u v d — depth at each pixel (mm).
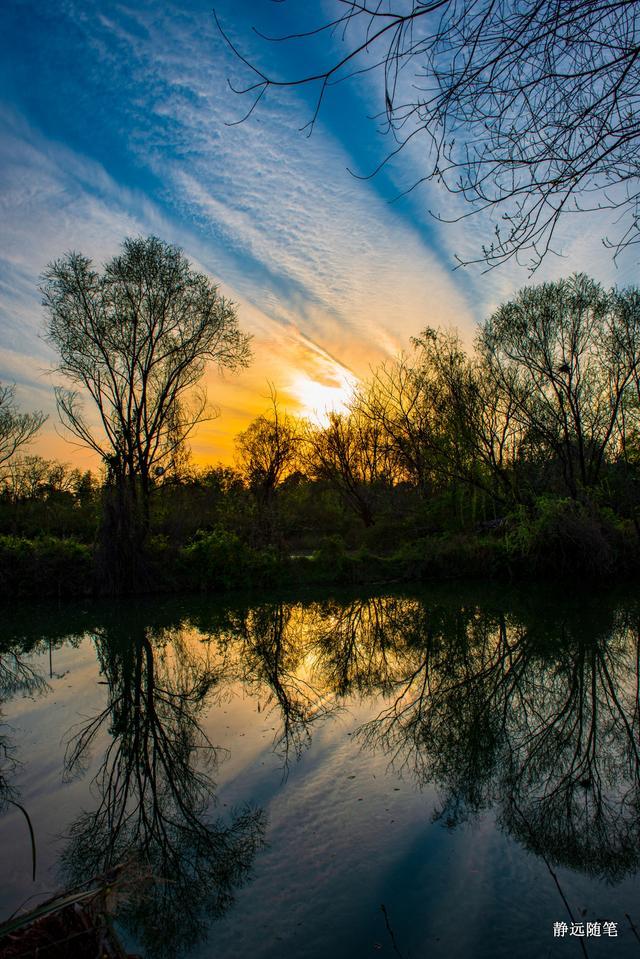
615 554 19656
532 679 9492
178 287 19578
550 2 1982
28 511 30516
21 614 16250
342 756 6469
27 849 4723
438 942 3479
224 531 21094
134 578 18641
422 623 14258
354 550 28438
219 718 8023
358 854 4473
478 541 21281
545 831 4754
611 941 3438
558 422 22828
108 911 2773
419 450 26000
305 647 12391
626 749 6621
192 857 4555
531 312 22672
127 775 6242
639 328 22016
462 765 6176
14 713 8523
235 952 3467
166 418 20000
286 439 30891
